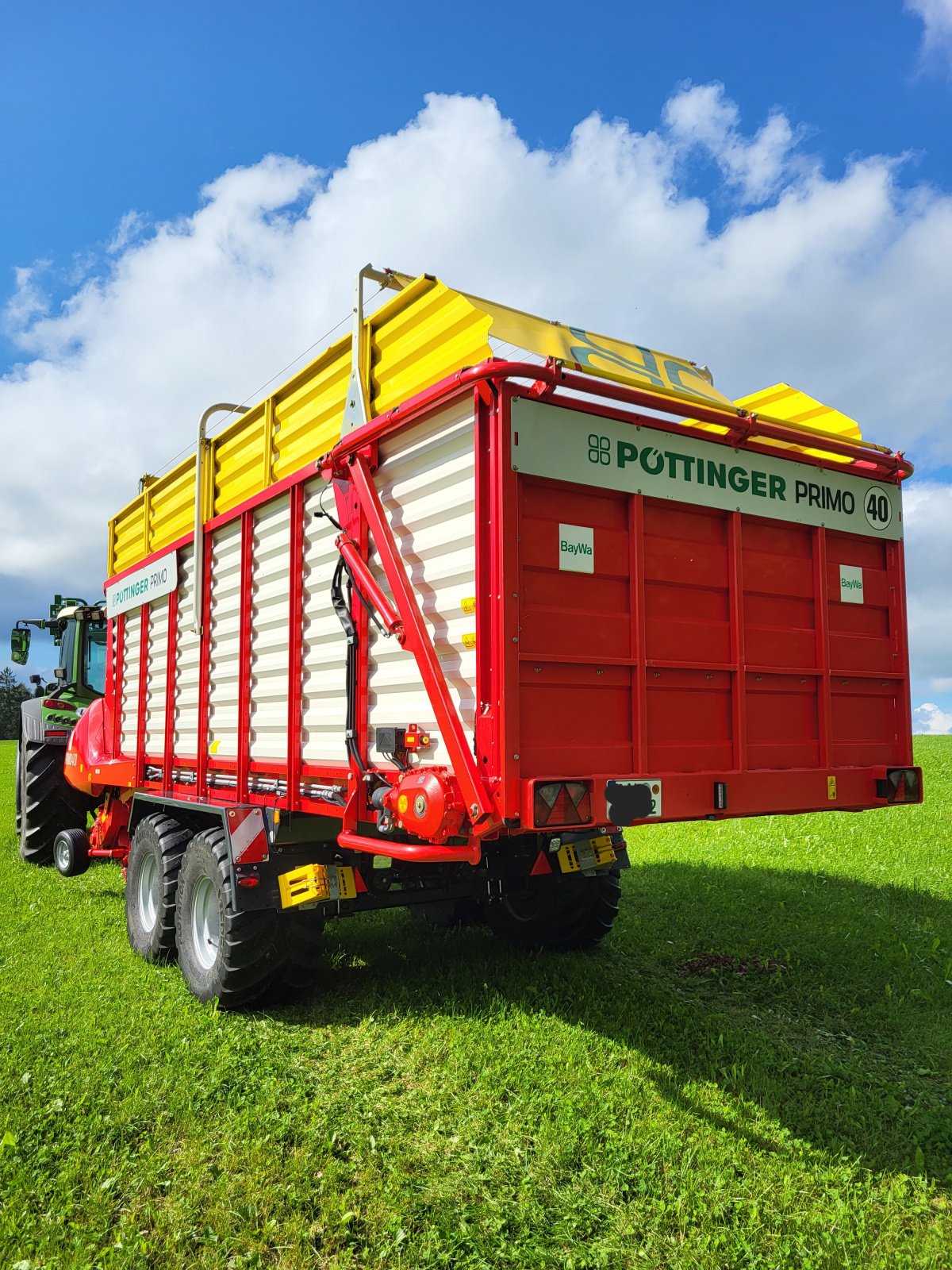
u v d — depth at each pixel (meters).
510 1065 3.75
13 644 10.39
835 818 10.07
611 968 5.18
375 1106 3.45
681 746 3.73
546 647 3.36
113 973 5.14
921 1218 2.78
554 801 3.15
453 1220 2.72
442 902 5.98
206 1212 2.75
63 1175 2.90
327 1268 2.53
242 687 5.09
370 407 4.02
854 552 4.45
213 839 4.76
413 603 3.67
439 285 3.59
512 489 3.26
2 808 14.19
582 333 4.01
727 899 6.59
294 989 4.56
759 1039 4.06
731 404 4.11
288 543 4.73
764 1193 2.87
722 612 3.94
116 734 7.29
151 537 6.71
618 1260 2.55
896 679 4.54
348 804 3.99
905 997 4.61
